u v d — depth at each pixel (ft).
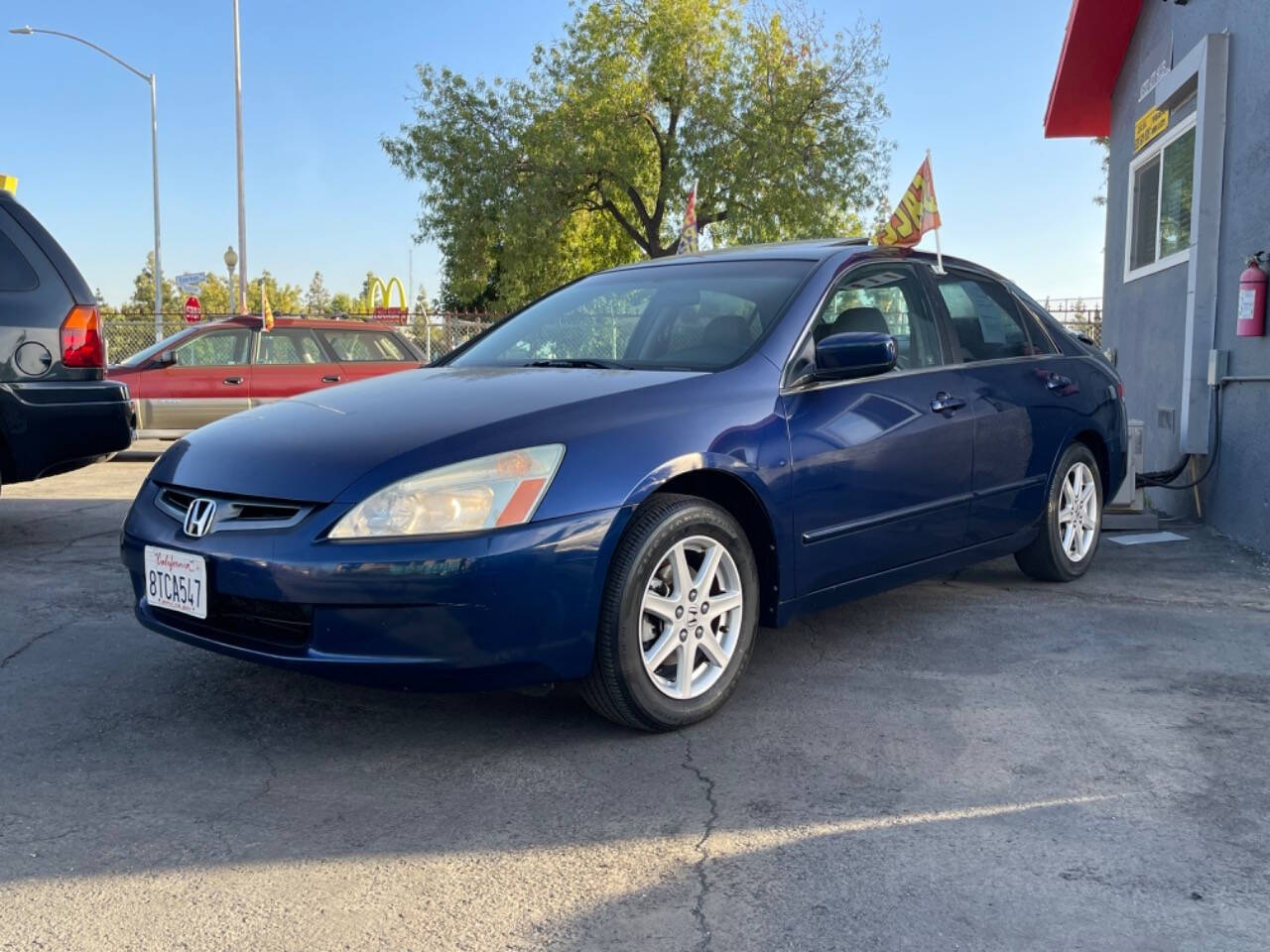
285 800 9.43
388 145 80.89
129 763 10.20
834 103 80.18
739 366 12.07
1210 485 22.30
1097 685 12.46
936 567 14.37
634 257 91.76
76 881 8.03
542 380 12.01
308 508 9.93
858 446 12.67
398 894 7.87
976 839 8.68
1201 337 22.35
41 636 14.17
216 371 40.14
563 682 10.29
